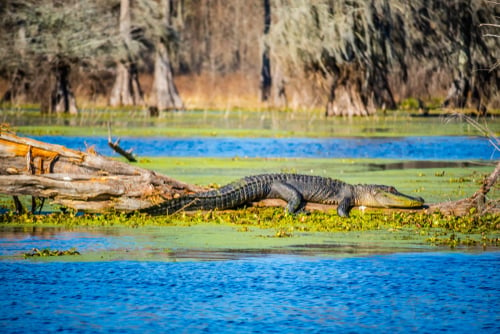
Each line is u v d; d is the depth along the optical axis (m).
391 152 62.50
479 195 30.84
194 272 22.06
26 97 136.38
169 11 129.38
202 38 171.00
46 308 18.83
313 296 19.92
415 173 45.94
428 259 23.83
